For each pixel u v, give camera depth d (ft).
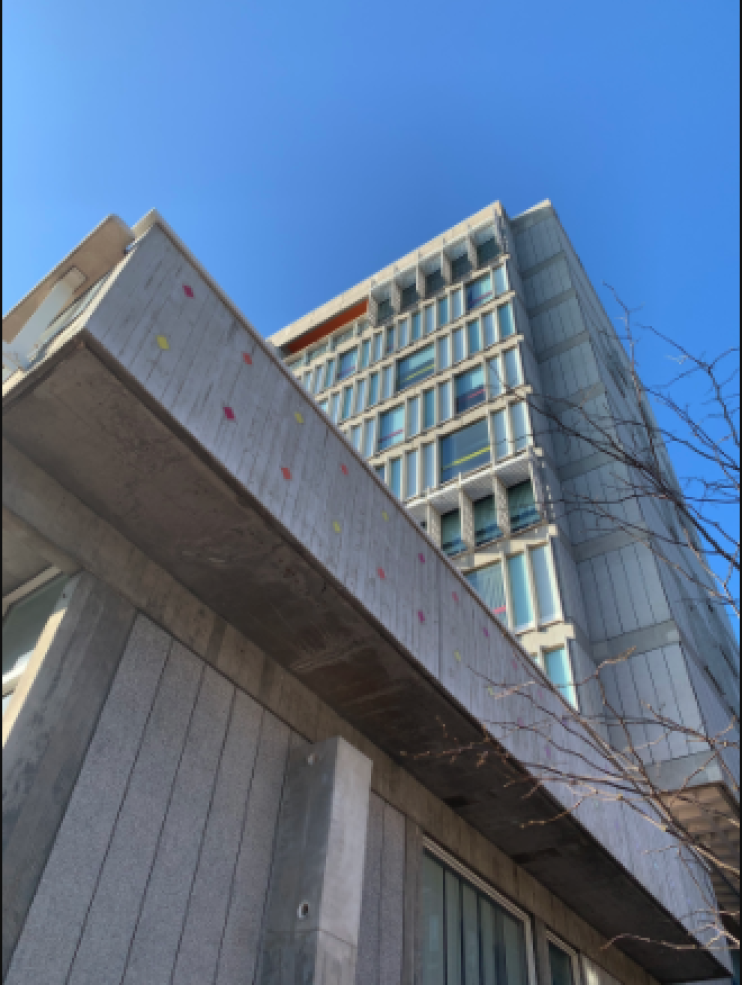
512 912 29.04
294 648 20.58
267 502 16.65
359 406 88.53
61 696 14.43
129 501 16.49
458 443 74.13
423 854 25.21
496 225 94.68
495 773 24.72
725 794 46.57
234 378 17.20
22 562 16.74
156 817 15.55
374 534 21.31
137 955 14.07
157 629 17.47
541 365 78.33
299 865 17.90
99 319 13.87
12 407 14.57
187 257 17.13
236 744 18.49
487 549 63.87
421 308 94.84
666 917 32.30
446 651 22.67
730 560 16.44
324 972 16.06
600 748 20.12
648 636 55.36
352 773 19.81
